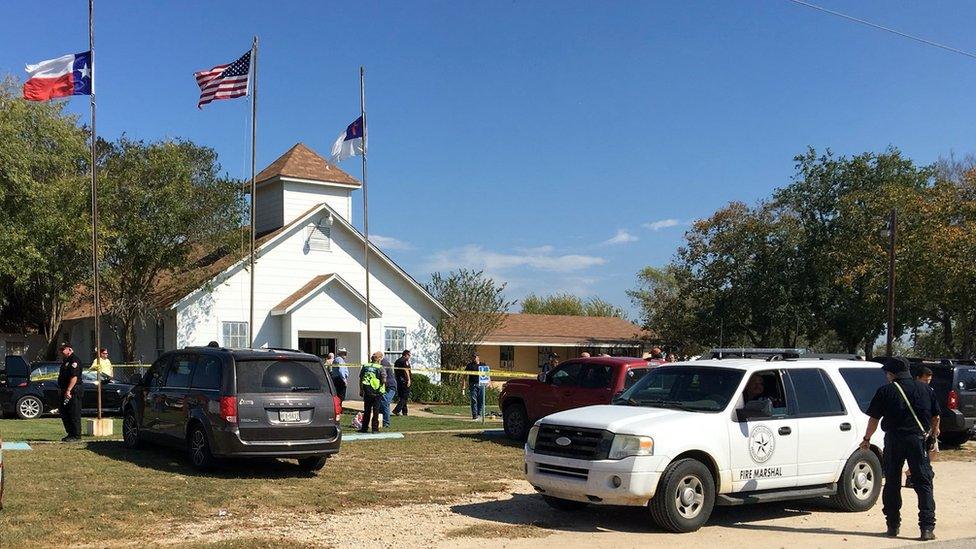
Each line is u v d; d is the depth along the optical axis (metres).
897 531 9.54
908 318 40.94
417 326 33.03
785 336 45.25
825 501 11.62
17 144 28.09
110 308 30.23
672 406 10.30
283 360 12.48
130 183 28.98
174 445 13.00
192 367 12.98
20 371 23.02
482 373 22.62
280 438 12.06
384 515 9.88
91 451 14.12
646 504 9.29
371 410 19.28
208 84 24.30
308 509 10.04
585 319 50.03
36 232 28.11
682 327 46.47
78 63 18.19
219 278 29.16
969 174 37.28
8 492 10.22
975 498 12.18
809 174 44.91
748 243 44.84
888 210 38.19
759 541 9.06
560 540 8.82
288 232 30.83
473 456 15.03
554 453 9.77
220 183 30.31
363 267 32.28
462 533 9.02
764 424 10.12
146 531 8.68
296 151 33.50
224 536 8.55
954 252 33.47
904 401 9.50
